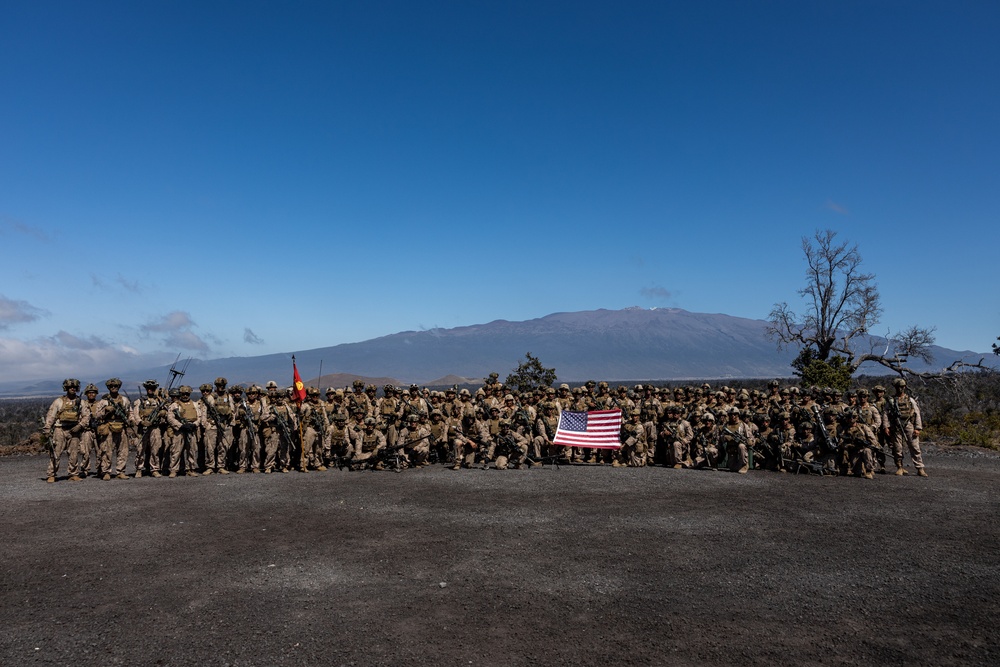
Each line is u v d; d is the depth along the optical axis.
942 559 10.03
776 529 11.95
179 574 9.43
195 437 19.69
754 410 21.53
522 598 8.44
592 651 6.86
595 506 14.13
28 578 9.30
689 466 20.89
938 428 31.77
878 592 8.60
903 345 45.16
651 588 8.79
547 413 22.69
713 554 10.36
